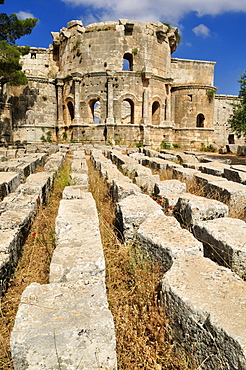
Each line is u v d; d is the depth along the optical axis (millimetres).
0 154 18422
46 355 2438
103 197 8898
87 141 31578
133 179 10398
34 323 2619
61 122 34469
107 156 21375
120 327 3428
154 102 34062
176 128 35812
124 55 32812
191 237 4289
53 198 9172
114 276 4488
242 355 2352
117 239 5512
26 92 33938
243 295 2994
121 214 5492
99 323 2625
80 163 13523
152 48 32281
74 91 31922
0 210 6355
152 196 8547
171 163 13164
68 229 4734
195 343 2871
